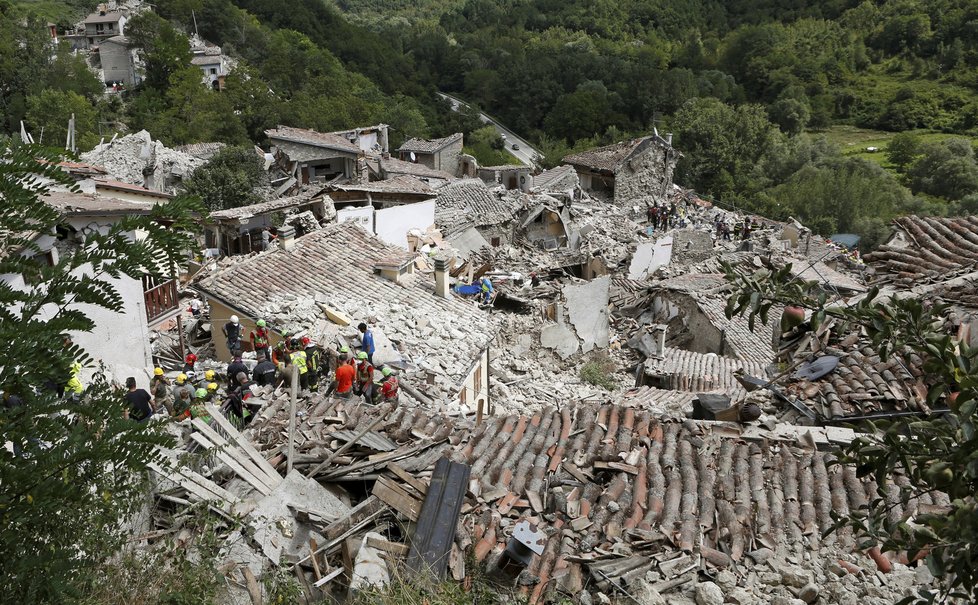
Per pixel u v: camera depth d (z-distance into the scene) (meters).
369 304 19.50
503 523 8.01
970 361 4.49
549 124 93.25
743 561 7.47
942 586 4.24
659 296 30.98
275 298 19.00
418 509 7.82
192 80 68.12
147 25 79.19
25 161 5.23
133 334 17.98
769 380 12.15
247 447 9.16
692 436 9.80
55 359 5.04
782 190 67.12
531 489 8.58
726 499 8.41
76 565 5.25
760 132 75.19
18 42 69.25
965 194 66.31
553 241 39.03
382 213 32.03
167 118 63.34
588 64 100.38
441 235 33.91
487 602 6.87
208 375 15.27
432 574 6.89
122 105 70.19
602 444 9.58
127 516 7.06
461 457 9.18
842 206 62.53
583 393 23.73
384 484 7.97
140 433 5.42
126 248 5.38
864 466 4.55
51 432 5.27
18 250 5.45
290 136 45.03
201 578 6.52
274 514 8.13
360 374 14.39
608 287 28.77
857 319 4.62
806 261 35.22
